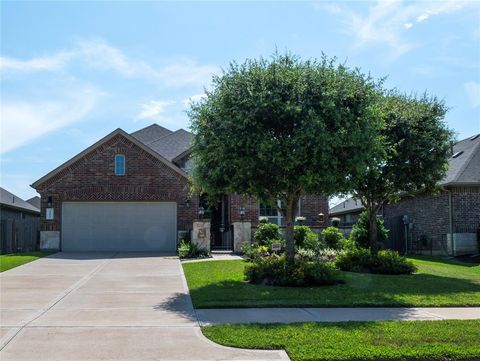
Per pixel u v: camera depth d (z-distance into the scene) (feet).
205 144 43.68
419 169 54.13
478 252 74.49
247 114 40.45
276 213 85.20
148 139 102.22
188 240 75.97
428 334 25.17
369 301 34.94
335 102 41.22
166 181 81.35
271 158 40.27
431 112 54.29
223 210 87.56
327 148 39.75
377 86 48.60
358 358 21.56
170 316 30.35
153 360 21.53
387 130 52.80
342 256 55.42
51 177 80.12
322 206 84.69
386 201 58.90
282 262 44.32
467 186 77.20
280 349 23.17
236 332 25.66
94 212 80.53
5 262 60.75
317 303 34.01
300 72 41.98
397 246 90.22
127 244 80.28
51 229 79.77
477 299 36.22
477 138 88.63
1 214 105.40
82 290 40.86
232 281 44.75
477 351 22.25
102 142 80.84
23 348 23.15
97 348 23.22
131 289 41.52
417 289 41.09
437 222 81.41
